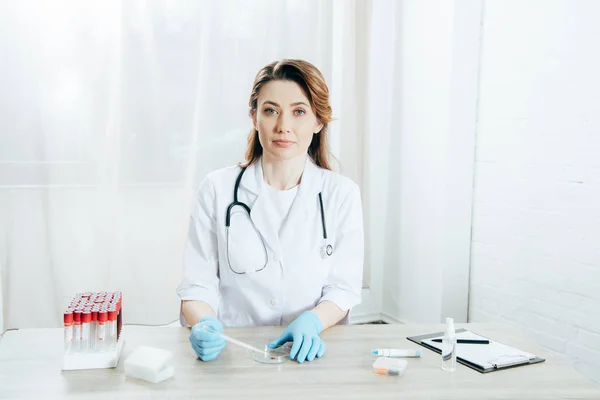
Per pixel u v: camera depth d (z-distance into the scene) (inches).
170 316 110.3
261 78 63.9
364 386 48.2
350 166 123.7
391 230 129.1
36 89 99.1
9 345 55.9
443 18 111.1
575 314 92.7
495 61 107.3
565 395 47.5
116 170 104.7
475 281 114.7
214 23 108.4
